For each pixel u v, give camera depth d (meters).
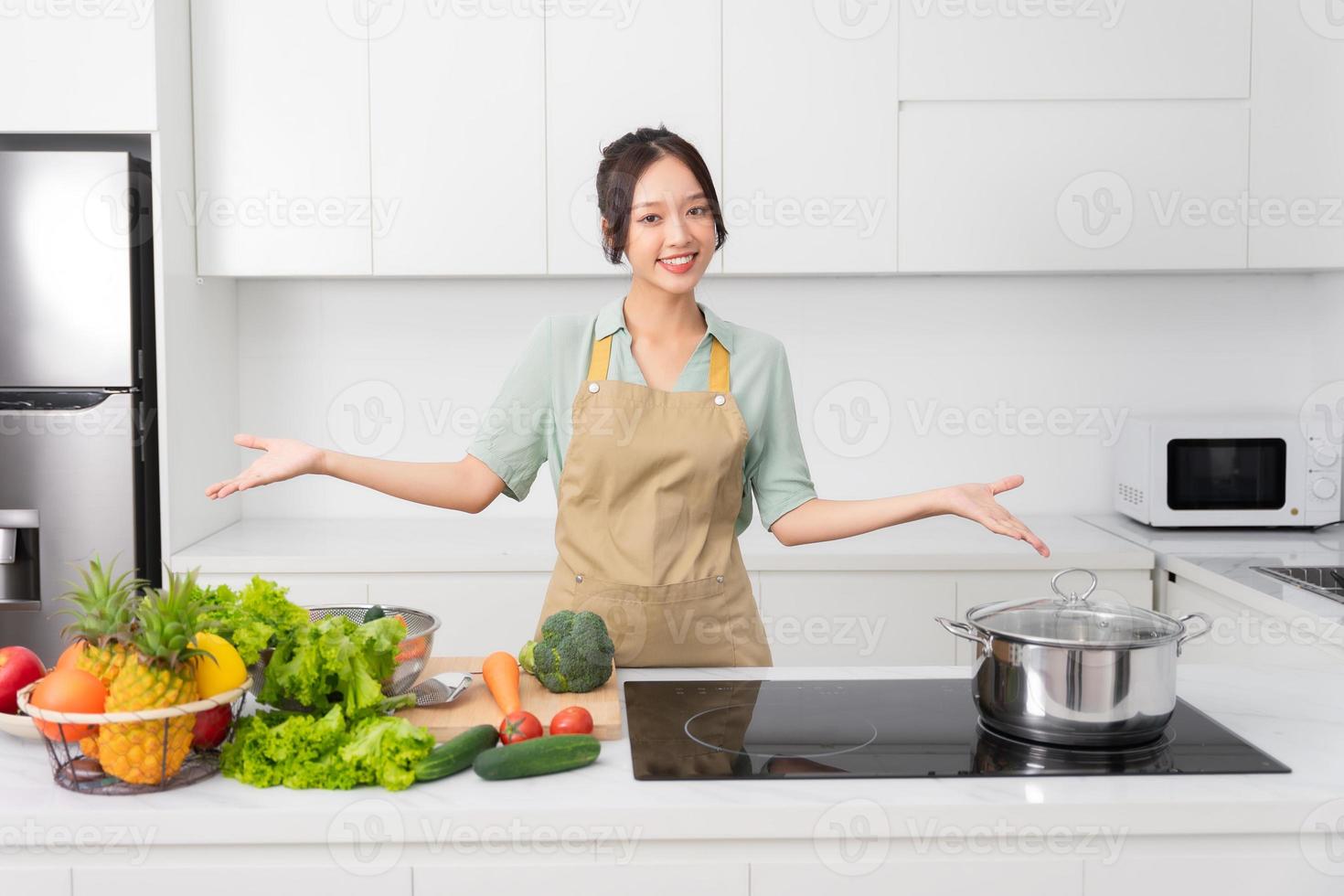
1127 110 2.63
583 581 1.63
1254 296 3.02
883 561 2.54
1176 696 1.36
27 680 1.24
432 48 2.62
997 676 1.23
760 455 1.74
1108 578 2.52
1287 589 2.12
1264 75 2.62
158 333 2.48
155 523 2.60
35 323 2.46
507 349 3.02
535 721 1.20
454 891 1.07
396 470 1.61
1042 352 3.03
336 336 3.00
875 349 3.03
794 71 2.62
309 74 2.62
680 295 1.65
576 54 2.62
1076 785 1.11
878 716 1.33
